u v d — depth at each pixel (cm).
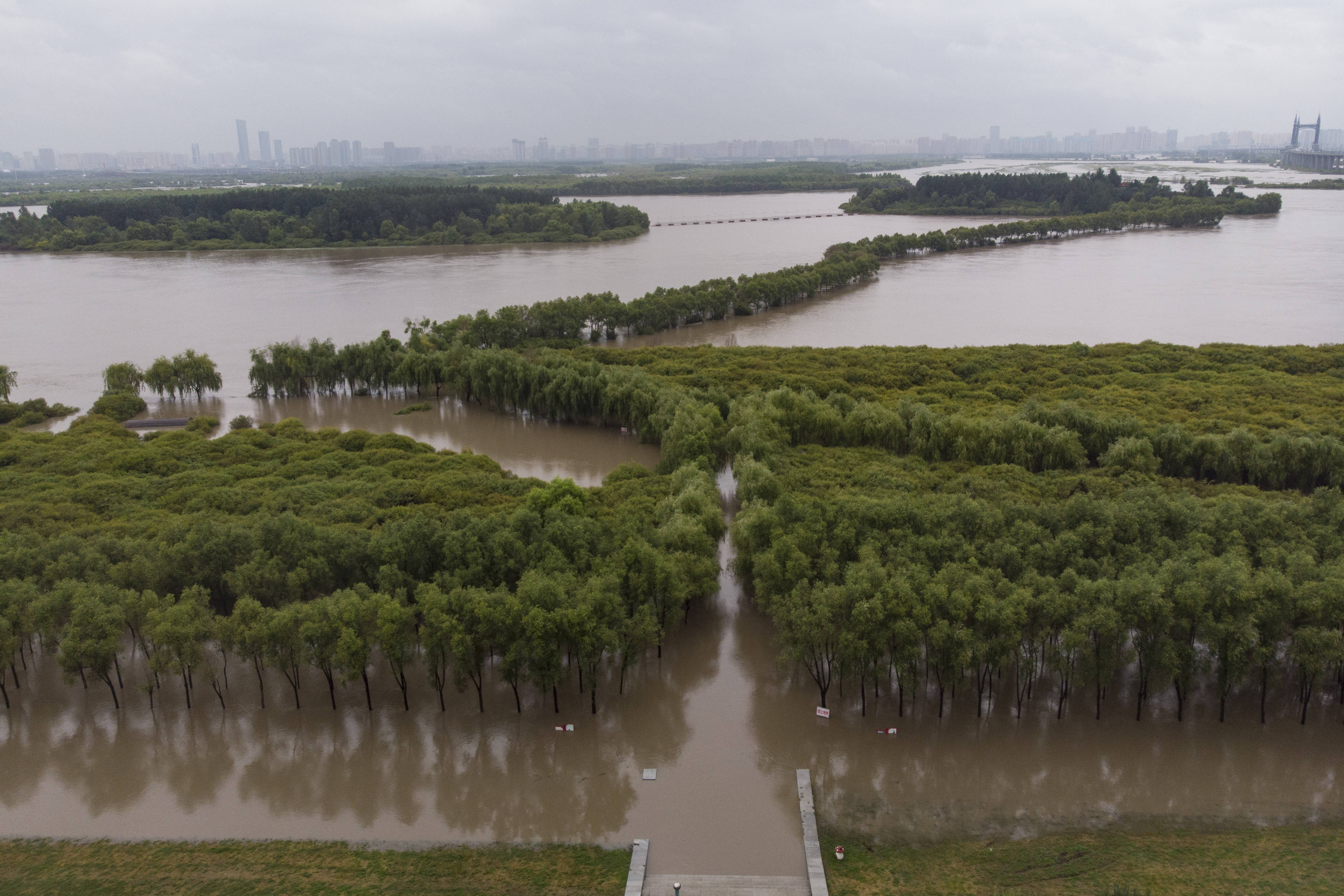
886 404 19200
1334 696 9912
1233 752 9056
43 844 7925
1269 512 11481
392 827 8112
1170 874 7369
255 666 10119
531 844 7869
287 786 8706
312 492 14475
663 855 7694
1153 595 9162
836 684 10331
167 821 8225
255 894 7250
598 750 9206
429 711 9888
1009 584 9769
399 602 9856
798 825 8069
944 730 9456
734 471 15200
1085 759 8969
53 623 9981
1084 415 16712
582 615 9344
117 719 9788
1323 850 7631
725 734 9425
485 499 14338
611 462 18775
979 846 7781
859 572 10012
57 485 15362
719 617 11744
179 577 11100
